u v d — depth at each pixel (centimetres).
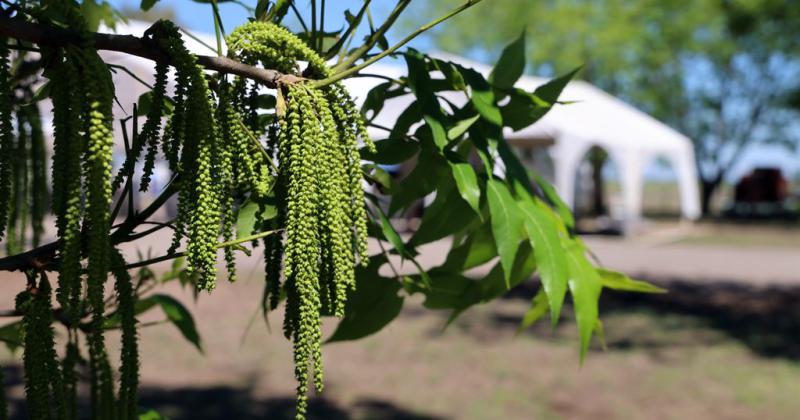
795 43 2580
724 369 721
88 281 88
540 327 915
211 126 99
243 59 112
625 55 2797
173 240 99
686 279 1293
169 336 829
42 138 159
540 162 1891
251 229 116
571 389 653
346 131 114
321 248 108
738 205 3109
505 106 157
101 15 195
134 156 100
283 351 781
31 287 104
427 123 135
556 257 142
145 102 145
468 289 167
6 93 93
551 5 2912
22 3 94
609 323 945
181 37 99
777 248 1847
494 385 663
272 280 121
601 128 1769
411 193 152
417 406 603
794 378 690
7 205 96
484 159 141
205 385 653
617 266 1438
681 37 2725
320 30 137
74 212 88
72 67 89
